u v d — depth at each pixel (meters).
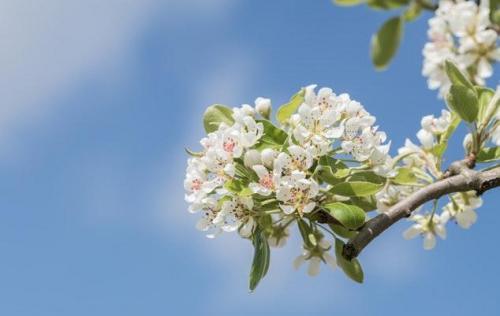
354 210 3.94
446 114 4.81
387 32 2.74
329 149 4.21
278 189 3.97
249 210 4.15
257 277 4.12
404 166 4.82
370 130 4.29
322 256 4.46
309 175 4.15
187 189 4.28
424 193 4.06
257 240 4.19
